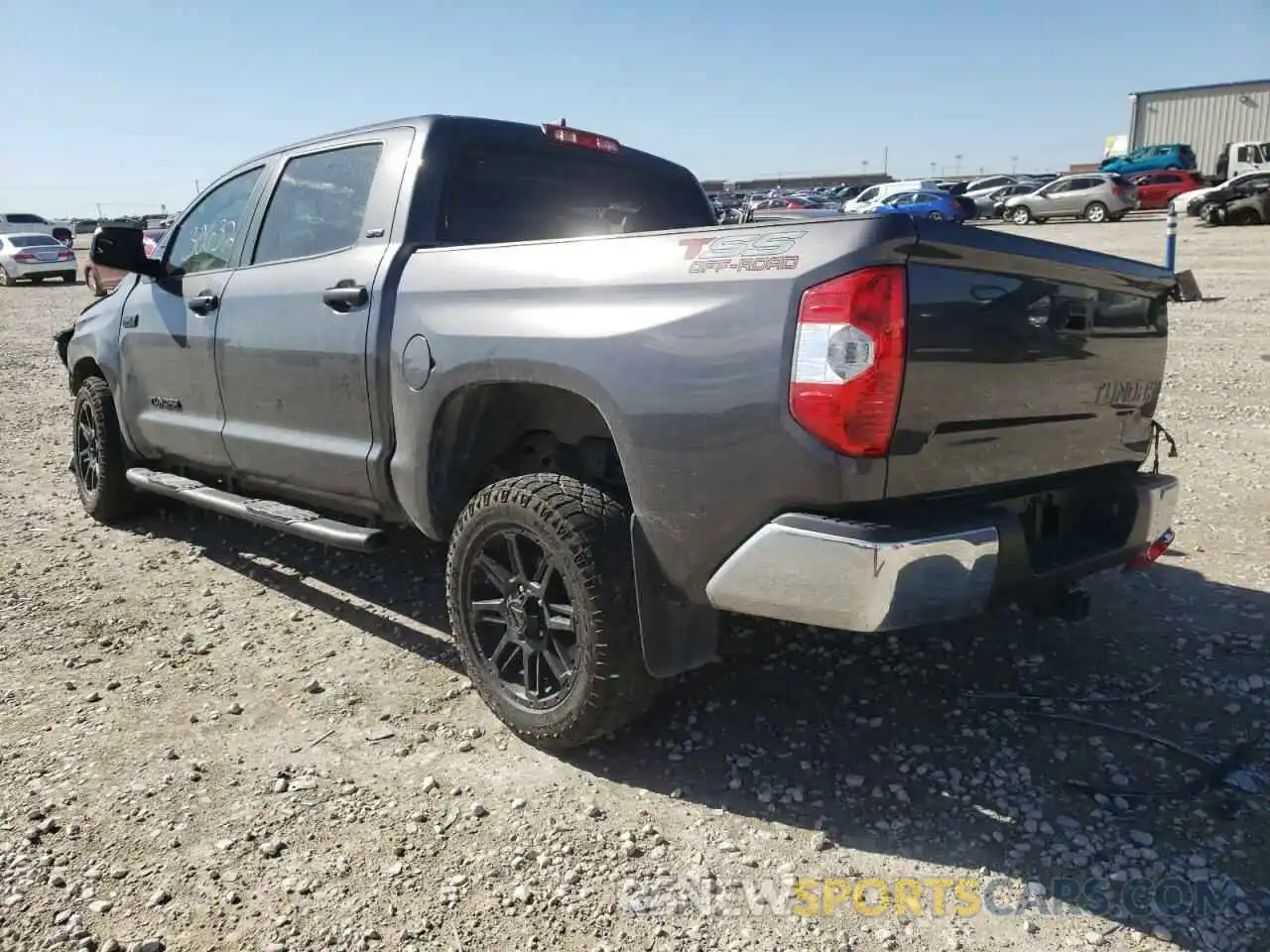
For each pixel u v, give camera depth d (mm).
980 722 3447
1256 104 37219
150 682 3854
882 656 3945
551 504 3068
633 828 2896
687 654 3039
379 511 3900
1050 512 3154
